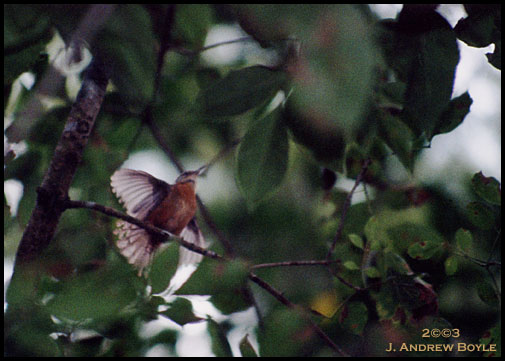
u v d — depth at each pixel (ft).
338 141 11.30
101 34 10.85
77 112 11.57
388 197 11.93
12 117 11.59
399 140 11.39
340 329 11.82
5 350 11.00
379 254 11.69
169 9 10.96
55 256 11.47
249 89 11.16
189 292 11.08
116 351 11.19
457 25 11.15
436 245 11.68
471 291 12.05
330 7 7.74
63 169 11.59
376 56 7.54
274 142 11.25
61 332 11.13
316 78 7.23
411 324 11.64
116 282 10.92
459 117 11.48
